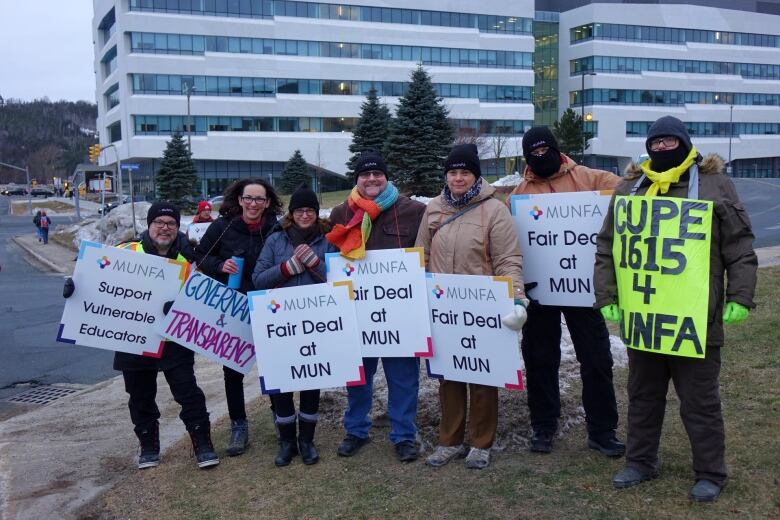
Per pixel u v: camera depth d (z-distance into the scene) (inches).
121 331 186.1
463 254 166.4
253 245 193.5
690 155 139.6
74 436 233.8
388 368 178.1
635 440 150.3
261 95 2410.2
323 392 228.1
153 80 2287.2
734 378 214.2
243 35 2365.9
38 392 307.7
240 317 190.2
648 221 140.7
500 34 2743.6
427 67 2623.0
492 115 2716.5
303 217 179.8
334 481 167.2
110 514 164.6
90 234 1143.6
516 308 155.2
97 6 2662.4
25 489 186.2
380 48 2559.1
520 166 2797.7
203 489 171.5
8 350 392.2
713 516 132.7
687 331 135.1
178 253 196.7
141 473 189.9
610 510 139.2
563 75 3154.5
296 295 174.6
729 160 3171.8
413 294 170.4
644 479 150.5
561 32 3149.6
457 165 164.1
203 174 2400.3
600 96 3006.9
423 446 184.4
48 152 6427.2
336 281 173.2
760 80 3304.6
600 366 168.7
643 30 3065.9
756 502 136.3
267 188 194.5
